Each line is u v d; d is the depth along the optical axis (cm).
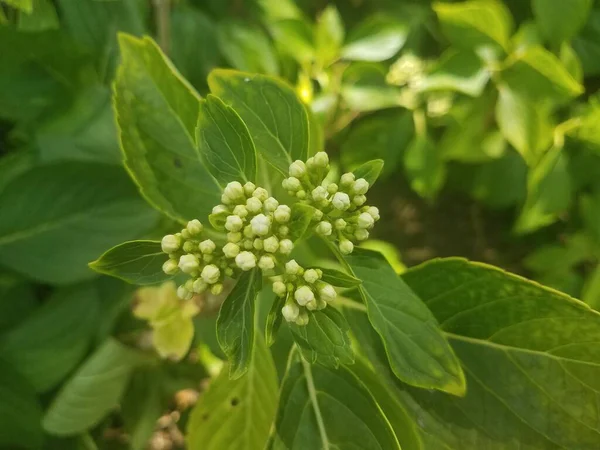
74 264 20
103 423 24
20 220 19
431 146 26
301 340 12
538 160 24
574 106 26
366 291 13
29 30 19
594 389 14
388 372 15
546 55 21
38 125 21
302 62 25
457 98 26
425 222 34
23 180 19
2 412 19
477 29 22
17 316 21
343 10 32
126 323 22
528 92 22
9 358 20
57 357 20
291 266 12
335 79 26
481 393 15
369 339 15
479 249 33
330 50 25
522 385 14
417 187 27
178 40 24
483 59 23
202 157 13
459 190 33
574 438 14
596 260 26
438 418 15
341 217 13
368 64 25
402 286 14
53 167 19
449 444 14
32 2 18
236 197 12
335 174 28
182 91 16
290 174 13
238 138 12
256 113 14
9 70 20
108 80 21
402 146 27
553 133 24
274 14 26
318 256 22
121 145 16
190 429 17
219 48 25
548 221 25
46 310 21
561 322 14
